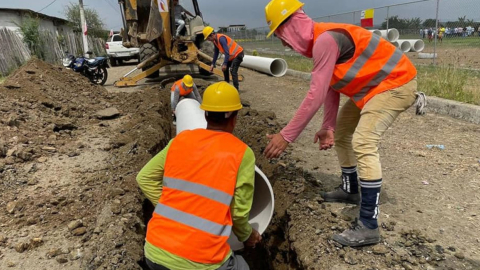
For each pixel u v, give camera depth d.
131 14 10.55
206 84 9.91
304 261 2.83
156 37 10.08
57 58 21.17
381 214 3.23
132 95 8.63
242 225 2.10
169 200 2.03
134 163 4.52
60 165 4.52
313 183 3.94
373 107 2.65
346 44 2.61
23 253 2.89
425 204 3.39
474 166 4.16
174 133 7.45
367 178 2.66
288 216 3.49
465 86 7.48
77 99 7.75
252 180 2.01
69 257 2.83
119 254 2.79
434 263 2.58
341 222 3.13
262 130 5.81
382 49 2.64
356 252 2.75
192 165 2.00
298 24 2.63
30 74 7.91
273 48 22.20
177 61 10.93
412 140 5.18
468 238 2.85
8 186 3.92
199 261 1.92
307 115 2.58
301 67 13.57
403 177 3.97
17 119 5.55
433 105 6.71
